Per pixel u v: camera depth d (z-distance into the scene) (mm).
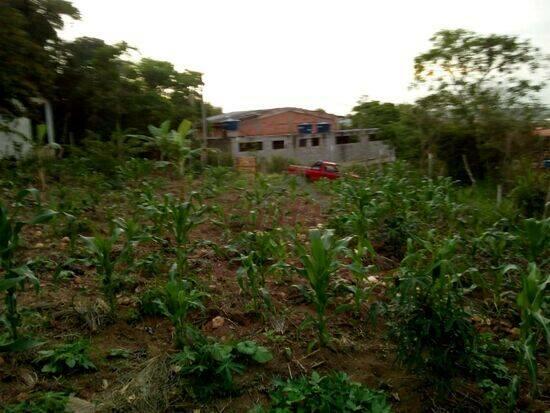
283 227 6934
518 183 9695
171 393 2850
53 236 5766
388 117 34250
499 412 2875
